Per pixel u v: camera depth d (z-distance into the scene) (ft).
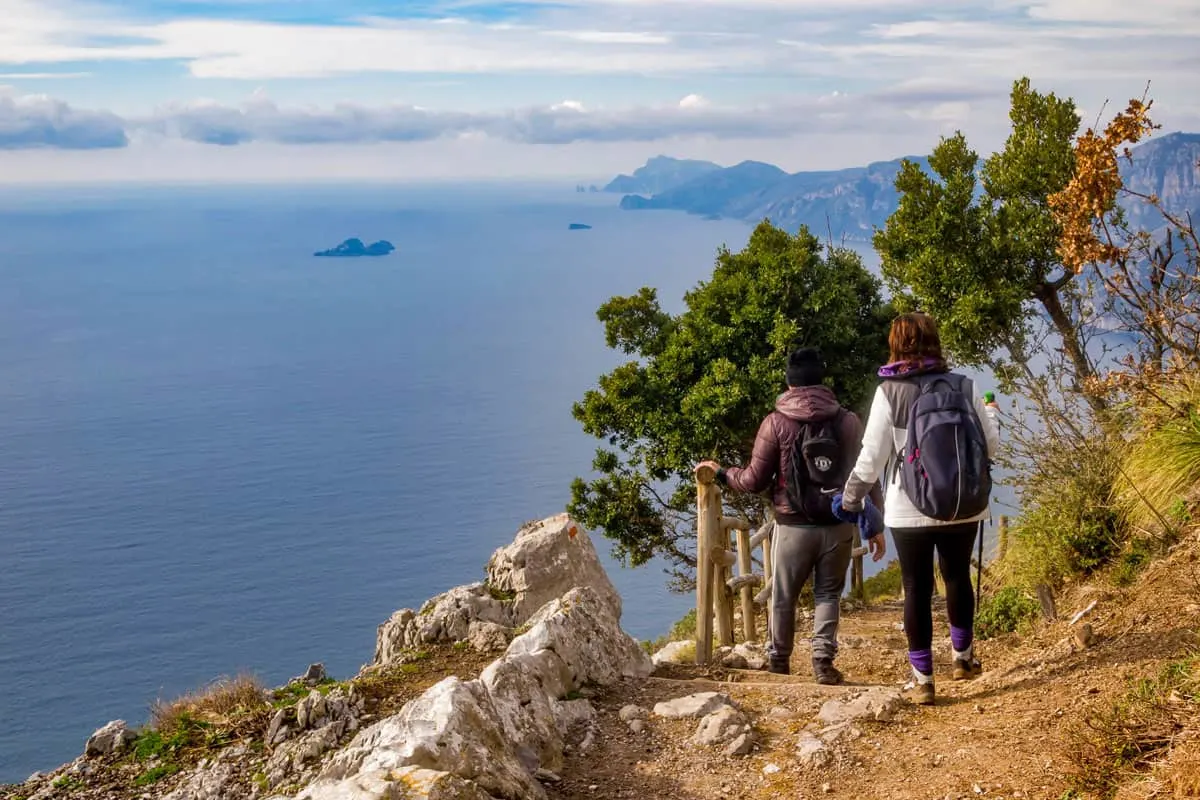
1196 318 24.03
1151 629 18.17
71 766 20.33
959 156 57.16
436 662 23.85
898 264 59.72
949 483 17.10
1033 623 23.40
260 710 21.13
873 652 28.40
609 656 20.99
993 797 13.41
